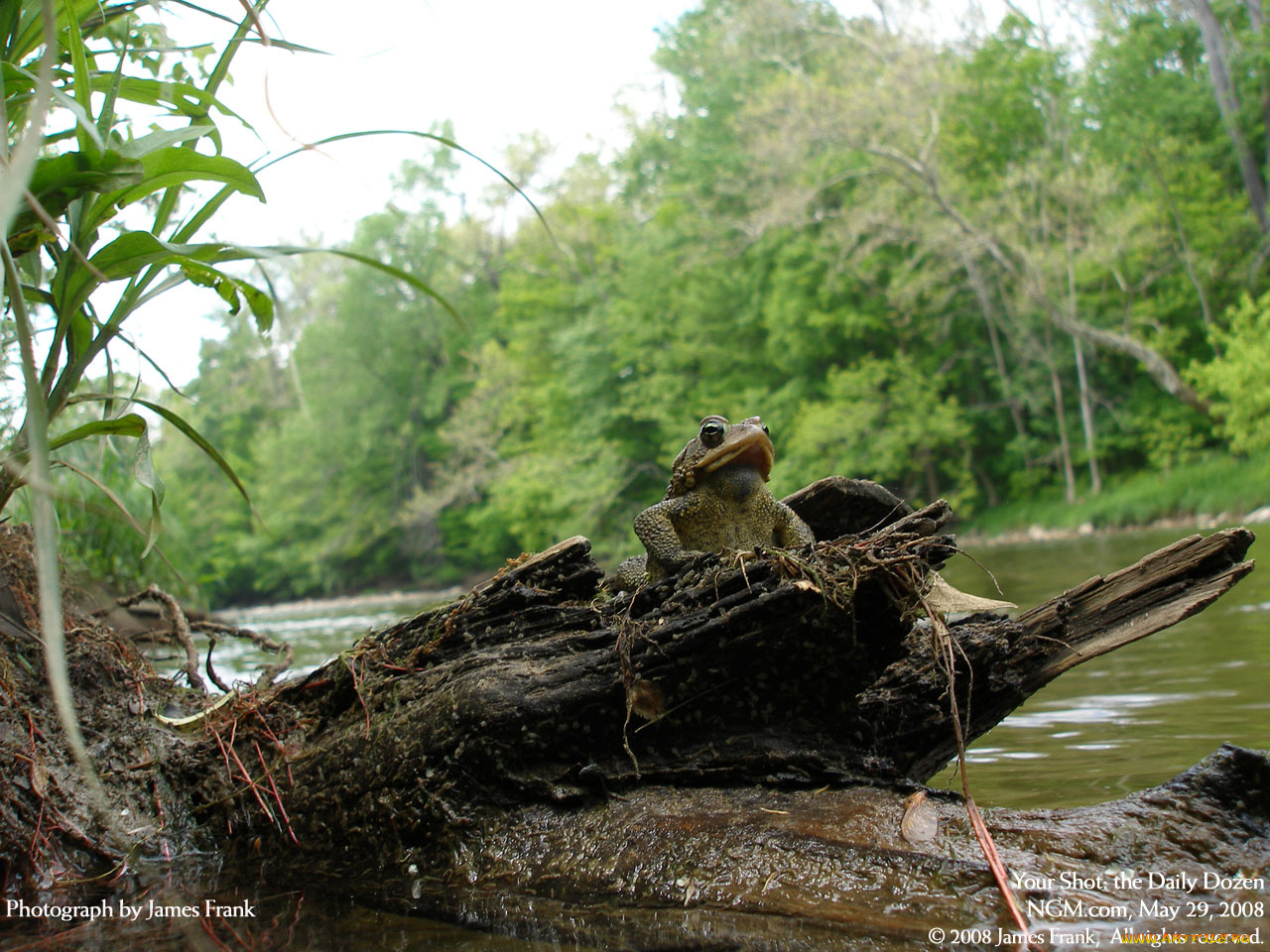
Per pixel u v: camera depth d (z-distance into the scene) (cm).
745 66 3353
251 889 244
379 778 260
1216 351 2483
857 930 180
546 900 214
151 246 225
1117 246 2517
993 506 2938
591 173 4006
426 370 4406
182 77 355
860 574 233
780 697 250
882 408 2798
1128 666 497
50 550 148
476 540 3875
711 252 3106
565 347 3491
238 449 4559
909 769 292
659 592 273
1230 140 2816
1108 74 2997
